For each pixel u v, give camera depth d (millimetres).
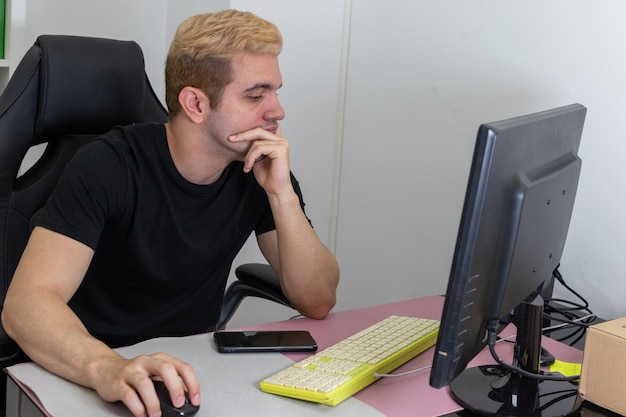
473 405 1100
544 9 1806
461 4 2006
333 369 1155
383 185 2303
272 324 1426
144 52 2732
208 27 1405
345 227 2459
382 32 2242
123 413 1044
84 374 1102
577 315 1651
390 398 1126
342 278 2490
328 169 2477
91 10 2604
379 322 1417
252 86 1409
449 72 2059
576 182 1245
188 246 1525
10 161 1575
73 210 1378
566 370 1268
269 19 2398
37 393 1088
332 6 2375
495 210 941
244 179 1591
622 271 1677
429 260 2178
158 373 1036
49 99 1586
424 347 1326
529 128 1000
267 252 1660
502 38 1912
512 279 1041
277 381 1116
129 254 1502
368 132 2332
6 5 2205
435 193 2135
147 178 1474
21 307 1227
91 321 1537
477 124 1996
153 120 1777
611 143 1684
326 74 2426
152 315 1568
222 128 1431
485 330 1046
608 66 1677
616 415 1099
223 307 1842
